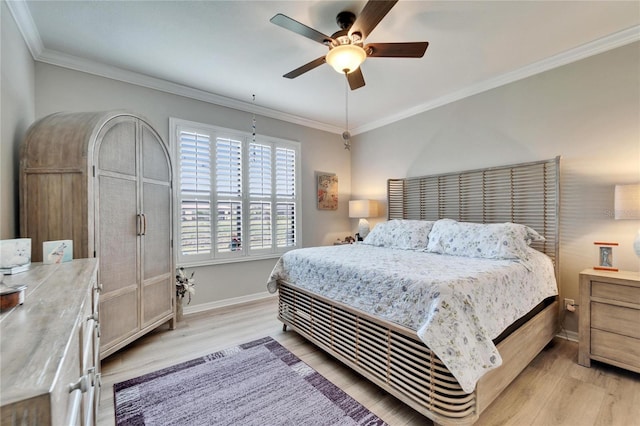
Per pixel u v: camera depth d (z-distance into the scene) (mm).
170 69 2865
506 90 3045
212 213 3537
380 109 3996
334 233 4797
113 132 2203
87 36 2311
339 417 1659
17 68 2029
